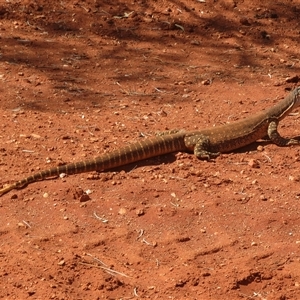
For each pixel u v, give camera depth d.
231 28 18.17
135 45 17.02
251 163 11.63
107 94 14.40
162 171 11.34
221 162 11.77
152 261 9.06
